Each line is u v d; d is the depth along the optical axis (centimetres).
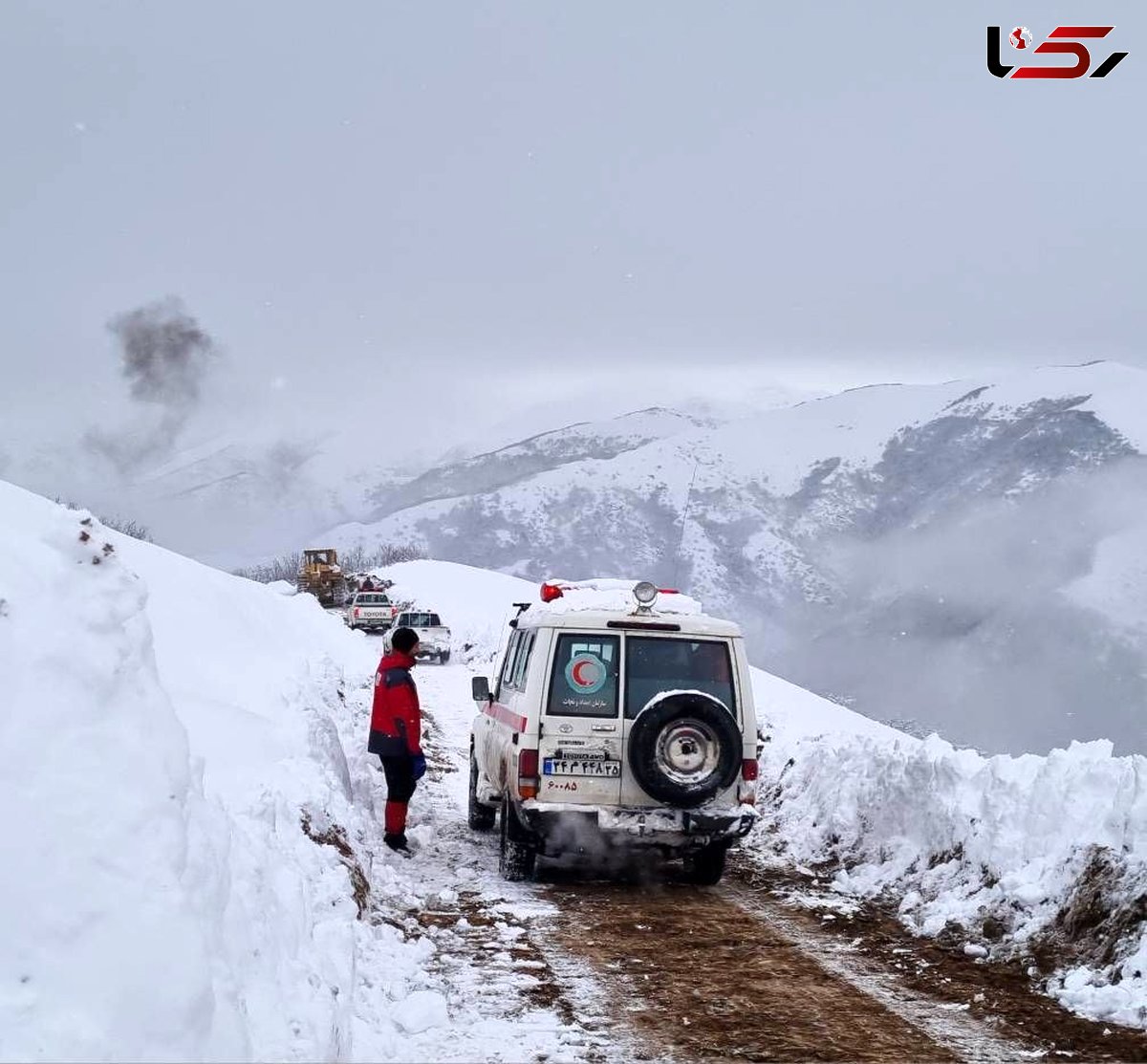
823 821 1159
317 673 1884
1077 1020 651
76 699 481
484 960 753
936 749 1021
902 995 696
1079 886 770
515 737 1002
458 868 1050
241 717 1069
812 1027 632
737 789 981
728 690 1004
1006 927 801
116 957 429
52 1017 407
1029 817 868
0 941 417
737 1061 578
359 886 825
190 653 1564
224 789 808
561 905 920
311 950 596
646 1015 648
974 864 893
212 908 485
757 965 757
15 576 498
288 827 784
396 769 1088
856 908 920
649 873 1060
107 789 467
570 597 1053
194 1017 432
